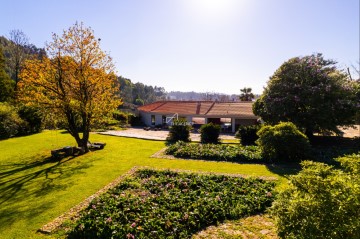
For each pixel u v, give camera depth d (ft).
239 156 46.98
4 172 41.29
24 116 84.74
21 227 22.61
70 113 54.80
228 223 22.20
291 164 42.96
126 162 45.83
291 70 62.85
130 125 122.11
